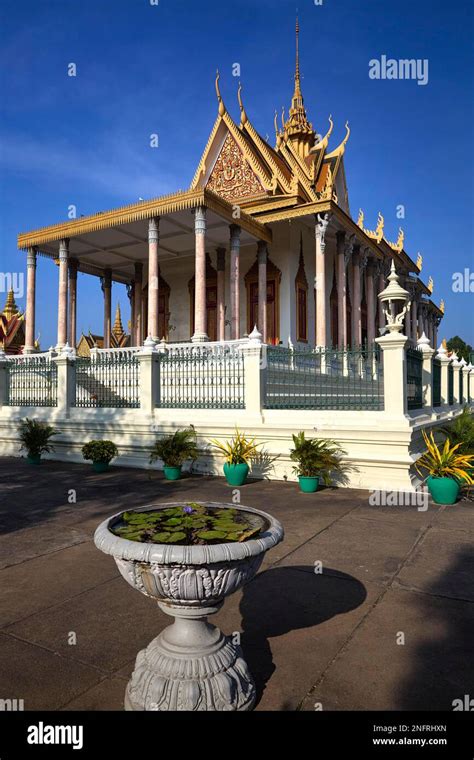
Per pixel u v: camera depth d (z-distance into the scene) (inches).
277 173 788.6
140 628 138.9
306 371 457.4
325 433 339.6
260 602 155.2
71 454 465.1
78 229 724.0
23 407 515.5
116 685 112.7
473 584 169.3
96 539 108.0
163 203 640.4
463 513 264.7
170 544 100.4
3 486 339.0
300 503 287.0
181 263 928.9
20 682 113.7
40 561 192.2
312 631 136.9
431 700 107.1
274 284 823.1
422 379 419.5
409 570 182.1
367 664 120.6
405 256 1133.7
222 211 655.8
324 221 720.3
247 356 383.2
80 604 154.4
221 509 133.3
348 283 1016.9
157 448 365.1
